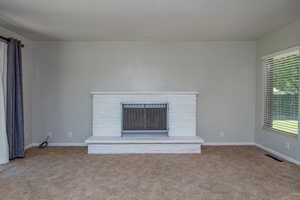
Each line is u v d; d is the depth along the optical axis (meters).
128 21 3.70
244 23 3.83
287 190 2.78
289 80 4.00
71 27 4.02
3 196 2.62
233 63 5.14
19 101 4.14
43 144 5.12
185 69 5.13
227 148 4.88
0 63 3.75
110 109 4.88
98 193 2.71
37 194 2.67
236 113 5.16
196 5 3.04
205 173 3.37
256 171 3.45
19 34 4.50
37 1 2.89
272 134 4.46
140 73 5.12
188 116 4.89
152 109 4.84
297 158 3.76
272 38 4.43
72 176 3.26
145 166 3.70
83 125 5.16
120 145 4.52
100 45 5.10
